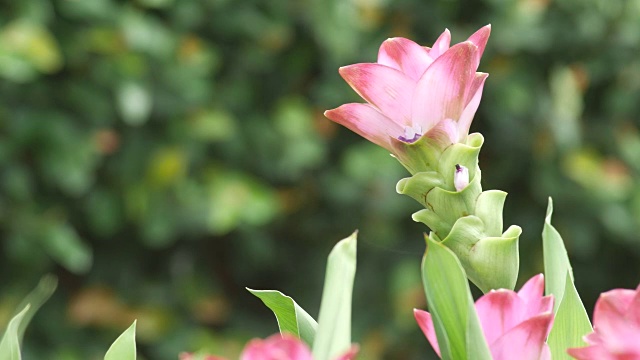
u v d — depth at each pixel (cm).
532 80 513
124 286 469
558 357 157
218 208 452
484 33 156
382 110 156
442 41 158
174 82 453
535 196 517
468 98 156
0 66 396
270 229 493
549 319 146
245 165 475
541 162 509
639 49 523
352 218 492
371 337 483
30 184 431
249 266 497
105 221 451
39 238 427
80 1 425
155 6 449
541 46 509
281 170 478
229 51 478
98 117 437
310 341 158
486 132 516
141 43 434
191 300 480
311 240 501
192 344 468
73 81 434
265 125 477
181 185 455
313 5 473
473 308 145
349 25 475
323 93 480
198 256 486
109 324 462
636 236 514
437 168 156
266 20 473
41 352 446
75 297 459
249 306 505
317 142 478
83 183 430
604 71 523
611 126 528
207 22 468
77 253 430
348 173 476
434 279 147
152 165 452
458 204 155
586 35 519
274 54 481
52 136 427
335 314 147
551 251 163
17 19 407
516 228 156
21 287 438
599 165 511
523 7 505
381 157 474
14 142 424
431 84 155
